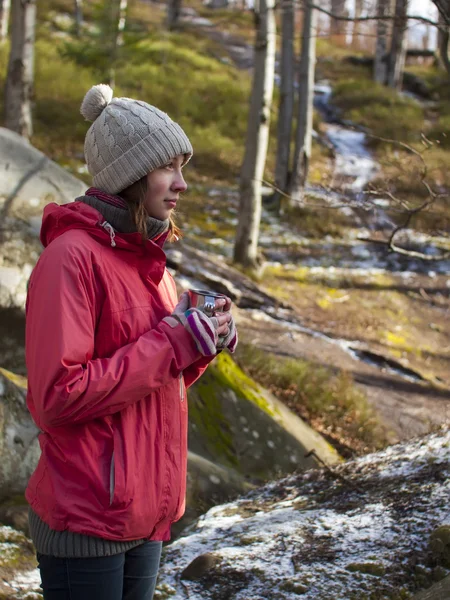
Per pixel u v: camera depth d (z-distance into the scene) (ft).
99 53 69.87
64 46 71.72
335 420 26.12
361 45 128.88
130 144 5.99
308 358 32.07
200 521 12.34
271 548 10.09
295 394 26.99
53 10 95.35
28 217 17.44
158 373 5.70
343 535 10.13
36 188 17.94
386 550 9.53
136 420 5.84
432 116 85.51
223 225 49.65
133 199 6.12
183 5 121.80
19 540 11.39
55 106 61.31
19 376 15.19
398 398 30.37
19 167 17.97
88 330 5.55
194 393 20.56
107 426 5.70
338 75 100.12
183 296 6.27
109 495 5.58
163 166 6.11
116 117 6.05
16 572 10.53
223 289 35.35
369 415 27.27
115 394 5.50
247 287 37.45
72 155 54.08
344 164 65.21
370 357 34.12
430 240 49.08
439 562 9.04
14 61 49.65
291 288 41.39
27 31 49.32
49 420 5.41
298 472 14.57
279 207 54.29
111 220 6.11
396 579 8.89
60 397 5.30
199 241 44.91
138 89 72.28
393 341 37.35
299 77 54.60
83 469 5.58
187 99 72.74
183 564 10.24
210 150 62.90
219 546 10.62
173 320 5.89
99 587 5.70
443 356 37.06
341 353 33.81
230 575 9.52
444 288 44.42
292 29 54.08
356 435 25.61
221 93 76.59
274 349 31.99
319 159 65.41
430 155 42.11
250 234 41.39
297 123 54.60
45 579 5.89
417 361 35.70
